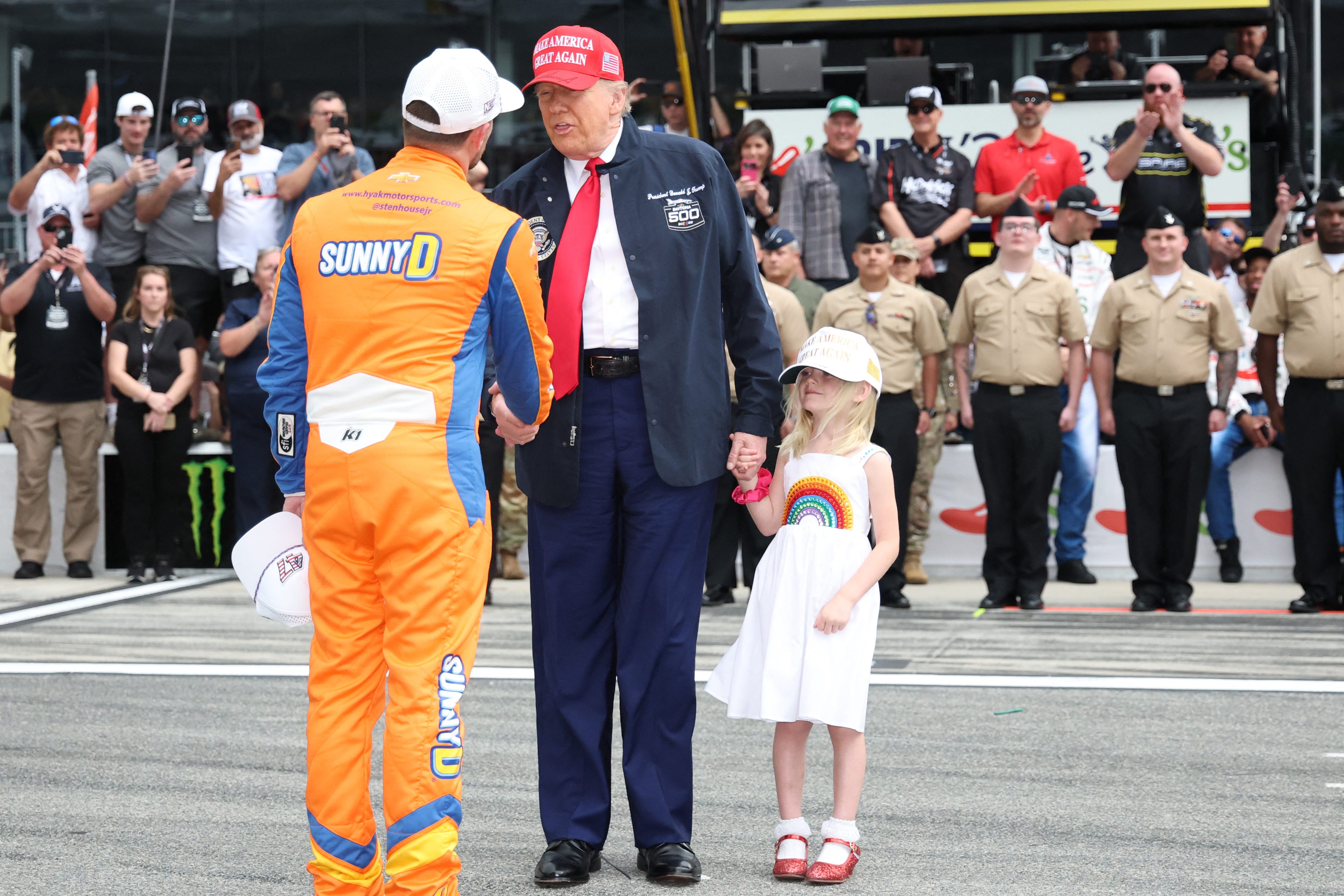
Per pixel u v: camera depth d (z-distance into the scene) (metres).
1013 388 19.72
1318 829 9.83
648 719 9.04
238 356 21.98
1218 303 19.58
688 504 9.09
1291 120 25.03
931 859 9.23
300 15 28.38
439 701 7.42
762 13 25.52
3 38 28.95
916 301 20.06
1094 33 24.80
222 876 8.86
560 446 9.00
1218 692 14.16
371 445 7.38
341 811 7.53
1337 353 18.97
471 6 27.88
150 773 11.27
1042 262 22.61
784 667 9.02
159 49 28.75
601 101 8.86
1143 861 9.16
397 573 7.42
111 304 22.70
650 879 8.85
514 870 9.05
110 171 24.66
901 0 25.14
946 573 23.17
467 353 7.56
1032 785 10.95
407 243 7.45
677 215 9.05
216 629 18.00
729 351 9.47
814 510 9.28
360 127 28.34
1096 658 15.98
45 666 15.50
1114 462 22.80
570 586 9.12
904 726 12.81
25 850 9.36
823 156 23.78
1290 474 19.50
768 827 9.98
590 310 9.03
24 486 22.77
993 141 24.80
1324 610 19.47
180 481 22.59
